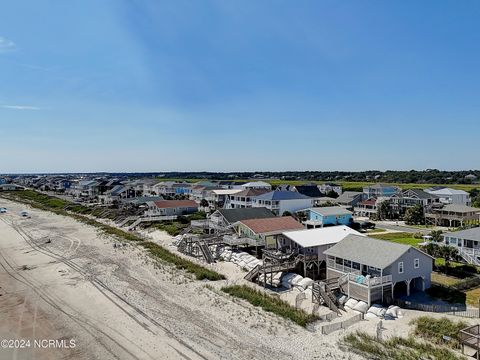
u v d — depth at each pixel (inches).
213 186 4709.6
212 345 987.3
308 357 915.4
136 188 5378.9
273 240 1941.4
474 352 896.9
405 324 1098.1
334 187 5393.7
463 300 1257.4
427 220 3006.9
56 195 6338.6
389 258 1272.1
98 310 1239.5
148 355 938.1
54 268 1782.7
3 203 5472.4
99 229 2933.1
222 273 1700.3
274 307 1236.5
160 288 1470.2
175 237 2534.5
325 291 1295.5
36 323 1138.0
